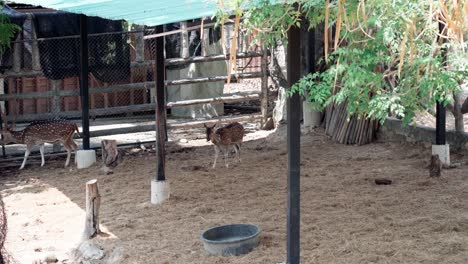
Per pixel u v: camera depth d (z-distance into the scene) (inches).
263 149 442.9
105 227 277.7
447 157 357.7
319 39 491.5
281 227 266.4
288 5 178.7
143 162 415.8
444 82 181.3
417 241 240.5
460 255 224.2
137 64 493.4
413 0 153.7
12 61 458.0
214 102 493.0
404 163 374.9
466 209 279.6
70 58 455.5
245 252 237.5
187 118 576.4
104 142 386.6
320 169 372.8
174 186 344.8
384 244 238.2
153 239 259.4
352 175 353.4
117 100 595.8
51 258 242.1
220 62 561.3
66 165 413.4
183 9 251.1
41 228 287.0
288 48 202.7
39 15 451.8
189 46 537.3
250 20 175.3
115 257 241.6
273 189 332.5
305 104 483.8
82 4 284.4
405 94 181.2
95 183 263.7
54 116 466.9
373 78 174.6
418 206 287.6
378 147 424.8
